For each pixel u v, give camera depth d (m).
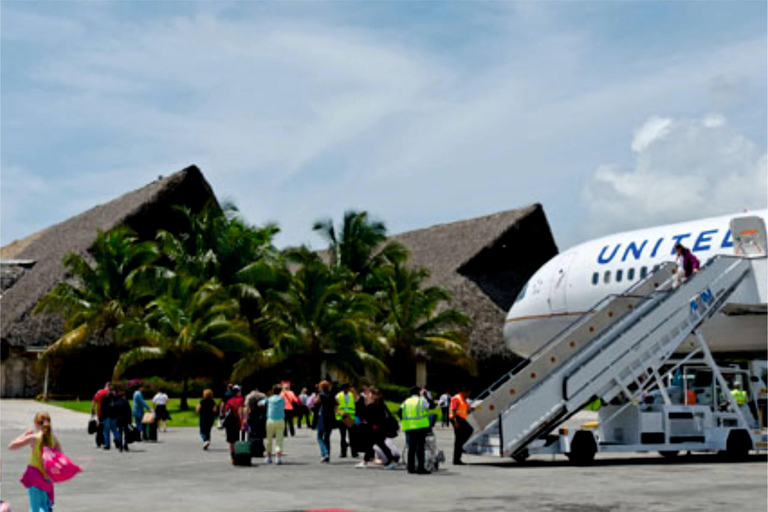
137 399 31.00
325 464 22.34
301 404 39.09
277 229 54.62
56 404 48.84
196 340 46.84
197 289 49.97
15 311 56.75
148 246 52.66
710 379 25.66
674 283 26.20
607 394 23.19
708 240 27.50
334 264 56.84
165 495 15.84
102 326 53.97
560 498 15.31
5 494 16.17
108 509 14.01
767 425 26.25
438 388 62.94
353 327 48.72
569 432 21.97
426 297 55.12
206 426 26.83
